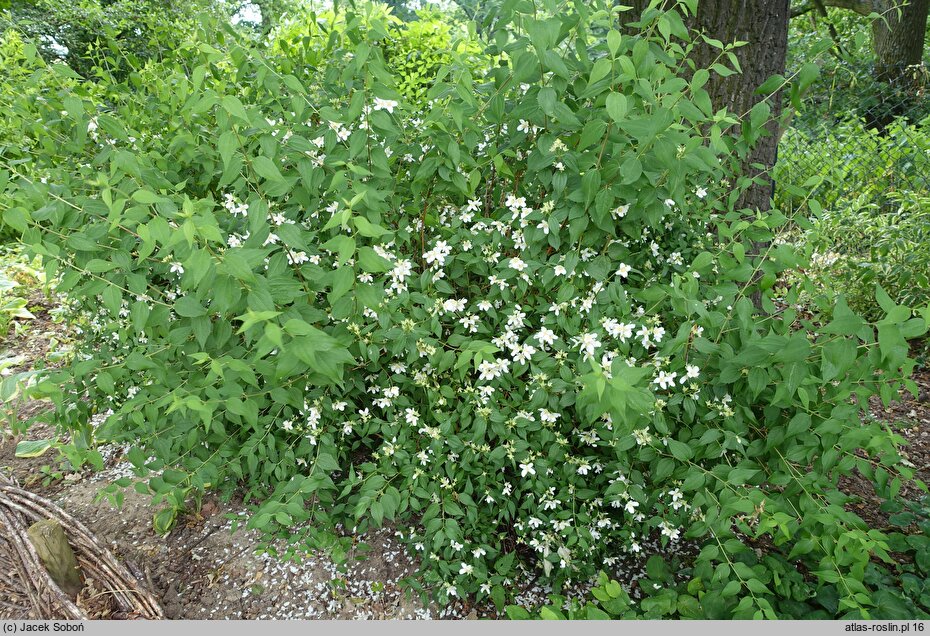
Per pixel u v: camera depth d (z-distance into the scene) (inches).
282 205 77.3
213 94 60.2
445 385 76.9
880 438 58.7
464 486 80.0
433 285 77.2
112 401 90.6
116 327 86.4
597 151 65.3
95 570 84.3
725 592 59.1
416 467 74.9
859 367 63.3
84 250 69.0
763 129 77.7
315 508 83.9
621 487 72.0
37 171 94.6
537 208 76.8
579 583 83.4
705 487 67.0
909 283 137.9
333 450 78.4
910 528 91.8
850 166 182.5
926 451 113.2
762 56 113.8
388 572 87.4
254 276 54.8
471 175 71.1
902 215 154.8
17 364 141.6
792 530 60.8
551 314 73.5
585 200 65.8
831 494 65.3
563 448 78.0
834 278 152.5
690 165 63.1
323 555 89.7
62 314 119.0
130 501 101.0
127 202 70.6
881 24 255.4
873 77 252.4
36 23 224.1
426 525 83.5
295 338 49.3
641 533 86.7
